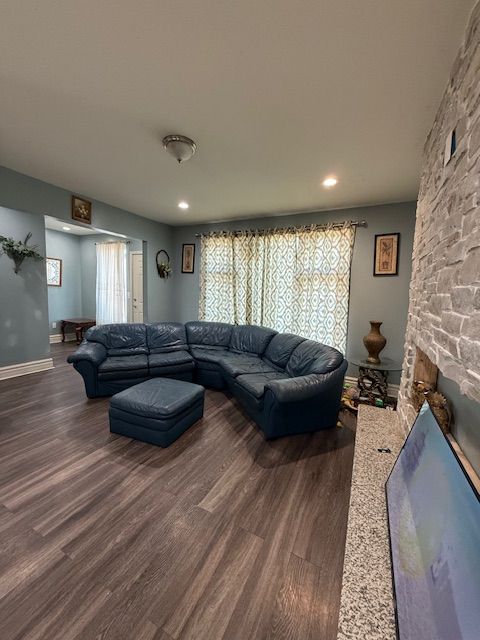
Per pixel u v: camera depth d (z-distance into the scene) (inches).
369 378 134.8
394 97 67.3
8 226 138.6
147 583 48.1
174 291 219.0
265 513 64.0
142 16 49.4
